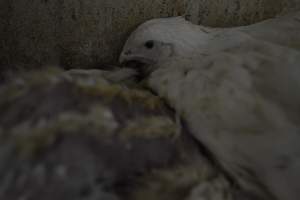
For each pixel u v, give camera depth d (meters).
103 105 0.30
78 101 0.29
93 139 0.28
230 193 0.31
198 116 0.33
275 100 0.32
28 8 0.44
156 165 0.30
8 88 0.29
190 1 0.44
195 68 0.36
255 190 0.31
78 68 0.46
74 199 0.27
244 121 0.32
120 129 0.29
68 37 0.45
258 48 0.36
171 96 0.35
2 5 0.44
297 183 0.30
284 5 0.44
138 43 0.42
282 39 0.39
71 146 0.28
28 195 0.27
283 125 0.31
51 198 0.27
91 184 0.28
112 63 0.46
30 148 0.27
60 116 0.28
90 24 0.44
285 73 0.33
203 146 0.33
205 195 0.30
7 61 0.45
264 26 0.40
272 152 0.30
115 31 0.45
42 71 0.30
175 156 0.31
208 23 0.45
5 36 0.45
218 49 0.40
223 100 0.33
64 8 0.44
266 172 0.31
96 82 0.31
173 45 0.41
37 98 0.28
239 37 0.40
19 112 0.28
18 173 0.27
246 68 0.34
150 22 0.43
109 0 0.44
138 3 0.44
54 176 0.27
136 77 0.42
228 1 0.44
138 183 0.29
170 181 0.29
